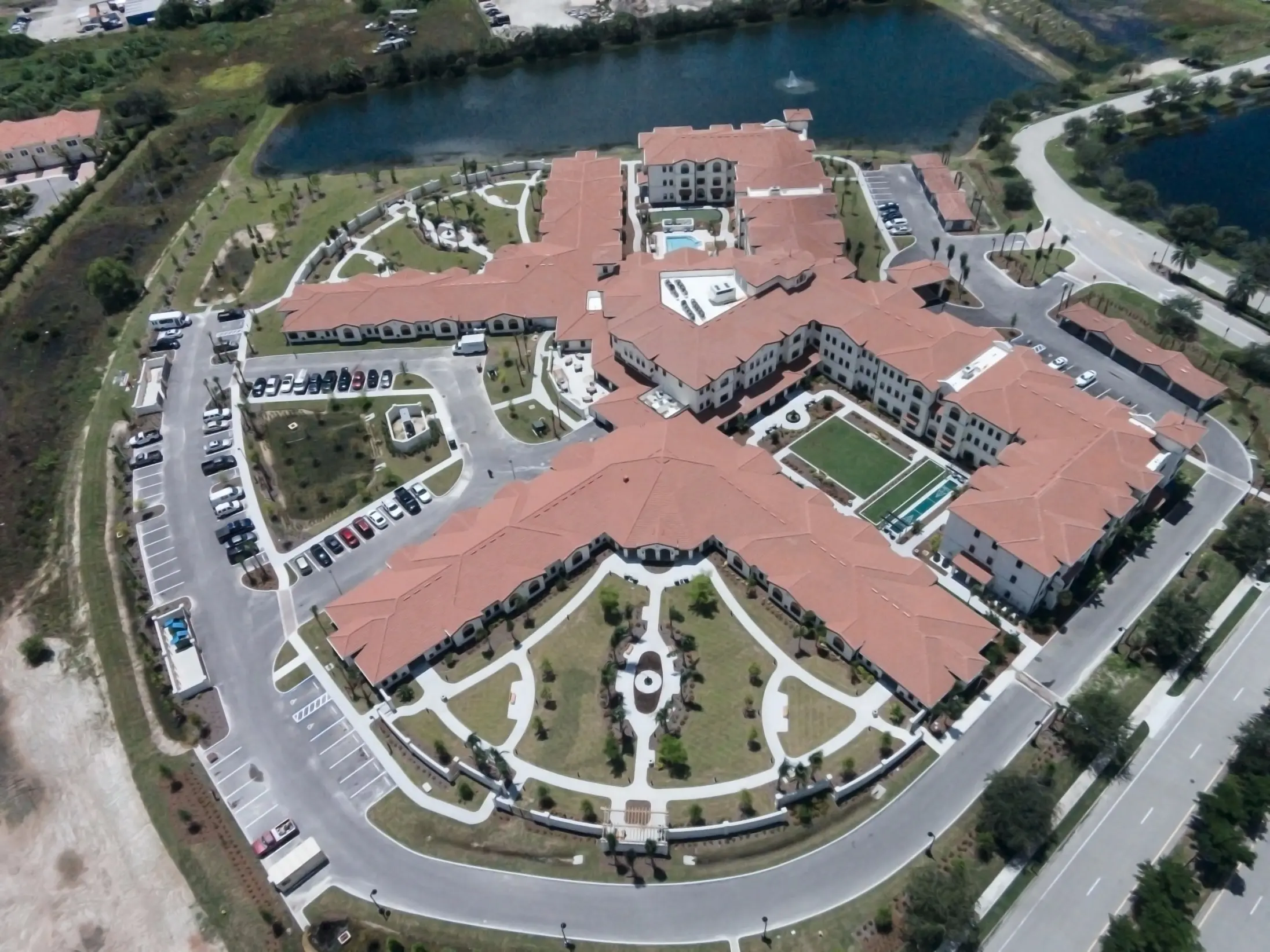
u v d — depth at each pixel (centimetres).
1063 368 16212
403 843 10838
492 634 12762
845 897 10094
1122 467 12988
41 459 16138
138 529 14738
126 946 10275
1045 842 10475
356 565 13900
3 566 14512
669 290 16875
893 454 15162
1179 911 9456
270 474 15488
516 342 17762
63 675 12950
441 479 15150
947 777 11050
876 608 12050
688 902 10156
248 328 18538
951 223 19650
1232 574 13062
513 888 10400
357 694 12231
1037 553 12031
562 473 14338
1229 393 15650
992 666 12100
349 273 19850
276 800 11288
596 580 13338
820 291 16662
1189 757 11181
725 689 11956
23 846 11194
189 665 12612
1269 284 17012
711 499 13562
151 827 11219
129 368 17812
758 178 19812
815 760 11025
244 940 10169
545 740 11556
